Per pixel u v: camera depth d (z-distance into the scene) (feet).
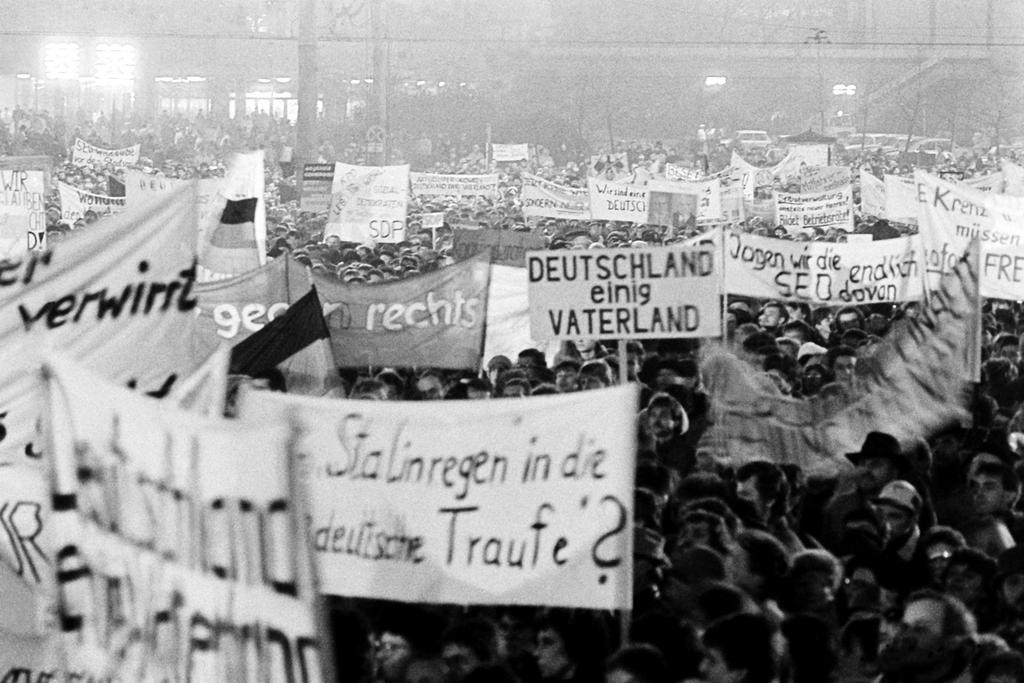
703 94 386.73
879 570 35.01
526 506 30.71
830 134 358.64
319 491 31.07
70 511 25.21
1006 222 67.15
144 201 33.40
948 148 327.67
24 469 33.24
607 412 30.55
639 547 34.19
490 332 62.64
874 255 66.23
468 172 277.44
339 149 345.72
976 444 45.39
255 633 24.11
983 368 57.26
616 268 43.86
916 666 32.50
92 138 277.03
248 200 70.85
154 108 394.93
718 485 37.73
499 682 30.42
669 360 52.26
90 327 33.27
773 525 37.45
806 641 32.04
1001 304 72.95
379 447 30.94
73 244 33.14
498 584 30.71
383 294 53.16
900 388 45.93
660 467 39.42
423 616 31.99
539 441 30.73
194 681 24.39
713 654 30.30
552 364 61.52
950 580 33.71
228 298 54.75
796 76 387.75
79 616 25.25
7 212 99.71
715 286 43.75
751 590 33.17
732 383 46.42
